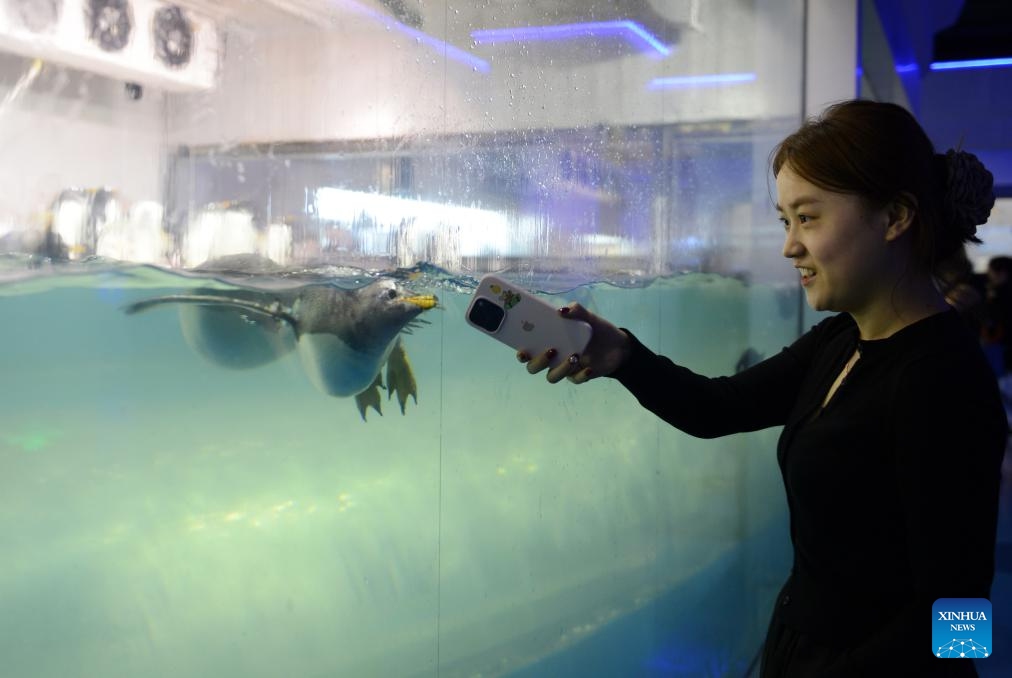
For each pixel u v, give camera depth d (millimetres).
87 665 1696
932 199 1232
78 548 1799
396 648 2332
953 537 1104
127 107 1867
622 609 3303
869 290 1270
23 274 1728
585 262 3506
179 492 2072
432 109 2627
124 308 1921
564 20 3275
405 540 2381
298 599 2078
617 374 1567
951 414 1132
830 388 1353
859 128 1228
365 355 2320
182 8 1971
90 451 1916
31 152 1691
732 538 4391
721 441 4234
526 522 2832
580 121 3434
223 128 2082
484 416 2701
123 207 1882
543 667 2859
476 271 2807
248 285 2145
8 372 1772
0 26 1610
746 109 4855
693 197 4434
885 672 1148
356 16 2371
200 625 1894
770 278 5270
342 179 2359
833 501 1263
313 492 2342
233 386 2205
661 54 4062
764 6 4898
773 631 1437
